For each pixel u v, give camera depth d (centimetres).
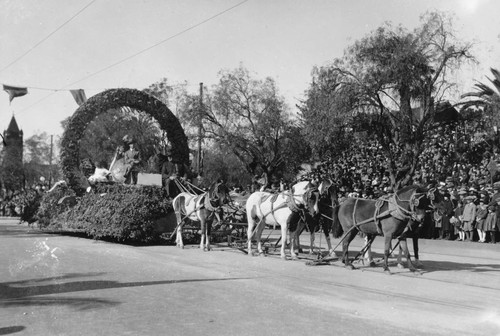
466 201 2227
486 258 1565
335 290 953
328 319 720
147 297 858
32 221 2361
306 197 1427
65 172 2102
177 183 1947
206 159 5203
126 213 1792
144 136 2752
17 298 841
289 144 4138
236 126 4172
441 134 3167
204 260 1400
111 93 2144
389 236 1223
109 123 2708
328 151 3234
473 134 3008
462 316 752
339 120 2867
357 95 2841
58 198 2153
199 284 992
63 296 859
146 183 1967
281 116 4122
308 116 3030
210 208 1669
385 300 865
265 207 1547
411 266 1229
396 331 660
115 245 1788
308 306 805
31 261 1309
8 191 7244
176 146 2259
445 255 1656
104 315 726
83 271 1144
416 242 1337
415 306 820
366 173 3322
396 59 2738
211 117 4109
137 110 2220
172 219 1895
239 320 705
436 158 3130
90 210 1941
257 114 4091
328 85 2959
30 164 7781
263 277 1101
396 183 2770
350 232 1311
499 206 2058
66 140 2094
